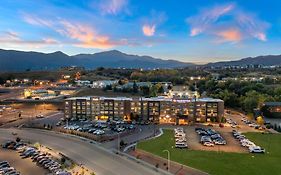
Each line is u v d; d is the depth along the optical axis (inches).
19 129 5861.2
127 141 4795.8
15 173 3361.2
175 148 4308.6
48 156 3983.8
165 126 6028.5
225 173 3294.8
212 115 6402.6
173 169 3444.9
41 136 5196.9
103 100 6825.8
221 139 4813.0
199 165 3540.8
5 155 4173.2
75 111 6968.5
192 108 6397.6
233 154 4001.0
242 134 5216.5
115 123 6304.1
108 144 4608.8
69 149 4320.9
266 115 7273.6
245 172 3326.8
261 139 4859.7
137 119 6594.5
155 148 4284.0
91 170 3425.2
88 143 4665.4
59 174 3233.3
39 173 3417.8
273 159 3794.3
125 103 6747.1
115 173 3329.2
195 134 5300.2
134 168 3486.7
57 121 6742.1
